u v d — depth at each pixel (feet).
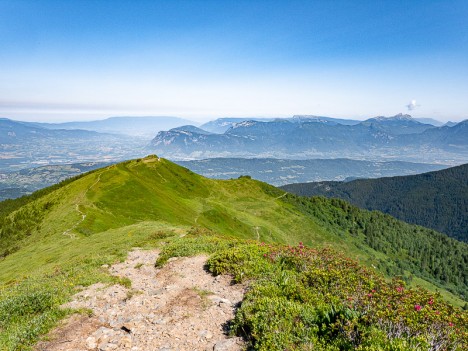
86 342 32.17
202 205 417.49
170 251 71.26
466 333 28.27
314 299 36.19
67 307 40.83
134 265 66.85
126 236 127.85
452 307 36.45
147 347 31.01
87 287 50.42
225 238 88.12
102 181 319.06
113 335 33.55
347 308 30.83
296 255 54.39
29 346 31.55
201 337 32.50
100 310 40.50
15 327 36.76
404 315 29.63
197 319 36.50
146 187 333.83
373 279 44.62
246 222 437.58
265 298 35.32
